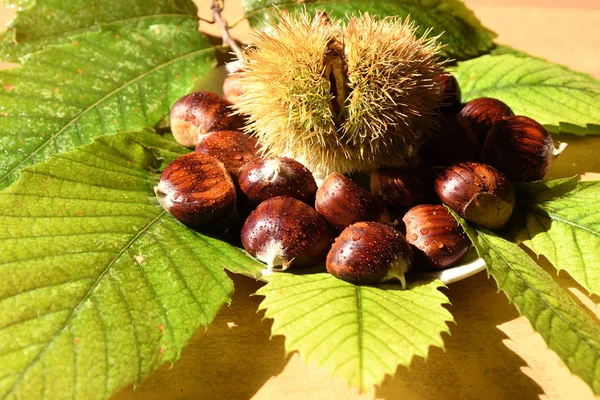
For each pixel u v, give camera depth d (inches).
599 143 14.9
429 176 12.2
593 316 11.4
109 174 12.1
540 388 10.5
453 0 16.2
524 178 12.4
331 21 12.5
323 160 12.5
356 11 15.9
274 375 10.7
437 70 12.5
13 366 9.4
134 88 14.1
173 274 10.8
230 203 11.7
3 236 10.7
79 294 10.2
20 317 9.8
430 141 12.6
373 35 11.8
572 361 9.6
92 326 9.9
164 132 13.9
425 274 11.2
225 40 15.8
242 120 13.5
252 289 11.9
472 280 12.1
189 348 11.1
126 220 11.4
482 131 13.4
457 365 10.8
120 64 14.2
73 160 12.0
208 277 10.9
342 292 10.5
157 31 14.8
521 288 10.5
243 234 11.4
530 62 15.3
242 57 12.9
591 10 20.6
